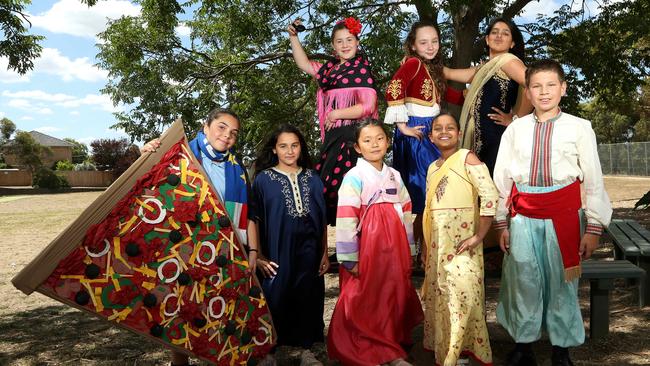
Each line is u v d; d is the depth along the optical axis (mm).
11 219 18484
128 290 2967
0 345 4699
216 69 12062
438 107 4207
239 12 11477
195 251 3184
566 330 3326
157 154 3197
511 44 4211
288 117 11984
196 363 3951
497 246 4121
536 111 3428
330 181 4129
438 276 3461
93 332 5078
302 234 3639
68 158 79000
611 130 49875
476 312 3385
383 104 11383
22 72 8156
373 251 3479
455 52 10812
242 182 3549
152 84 11938
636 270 4219
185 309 3113
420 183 4117
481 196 3393
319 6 11680
